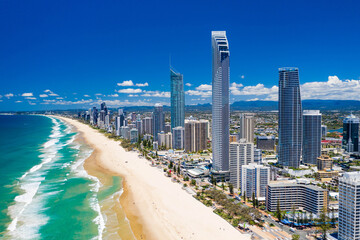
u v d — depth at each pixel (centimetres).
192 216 18438
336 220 17700
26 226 16212
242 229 16700
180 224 17200
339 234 15312
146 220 17562
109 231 15850
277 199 19812
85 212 18375
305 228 17050
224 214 18712
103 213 18312
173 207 19900
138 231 16062
